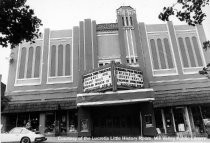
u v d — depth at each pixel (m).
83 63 25.53
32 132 16.55
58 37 27.34
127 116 23.89
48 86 25.30
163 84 25.36
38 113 24.47
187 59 26.75
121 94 21.28
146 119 22.38
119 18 27.69
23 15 7.94
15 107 23.73
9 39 8.12
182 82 25.52
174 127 23.95
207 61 26.45
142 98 21.19
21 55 26.53
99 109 24.11
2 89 26.33
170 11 7.50
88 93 21.75
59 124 24.30
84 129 22.30
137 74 22.89
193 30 27.88
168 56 26.80
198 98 23.66
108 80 21.55
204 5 7.17
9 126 23.77
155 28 27.95
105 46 26.91
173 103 23.44
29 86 25.27
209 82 25.58
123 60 25.64
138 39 26.67
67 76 25.72
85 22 27.61
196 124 24.14
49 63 26.27
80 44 26.48
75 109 24.30
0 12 7.55
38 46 26.98
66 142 18.14
